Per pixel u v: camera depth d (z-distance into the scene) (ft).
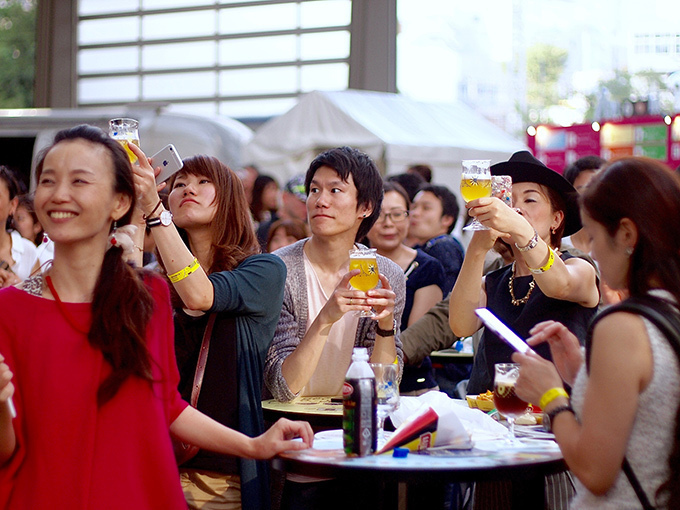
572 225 10.23
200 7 47.34
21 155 35.73
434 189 18.54
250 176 29.78
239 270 9.46
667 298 5.95
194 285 8.73
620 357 5.79
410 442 7.15
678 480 5.74
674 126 31.96
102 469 6.30
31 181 35.01
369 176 10.75
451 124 32.96
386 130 29.58
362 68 44.11
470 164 8.86
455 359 15.01
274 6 46.01
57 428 6.23
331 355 10.71
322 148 29.17
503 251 11.21
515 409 7.63
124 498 6.33
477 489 9.57
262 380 9.96
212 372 9.22
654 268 5.98
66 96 49.73
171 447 6.72
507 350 9.69
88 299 6.62
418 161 29.37
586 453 5.88
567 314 9.43
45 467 6.19
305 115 29.81
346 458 6.94
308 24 45.32
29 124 35.58
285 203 23.70
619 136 32.65
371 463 6.70
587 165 15.48
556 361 7.55
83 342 6.41
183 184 9.73
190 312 9.45
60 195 6.38
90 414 6.29
